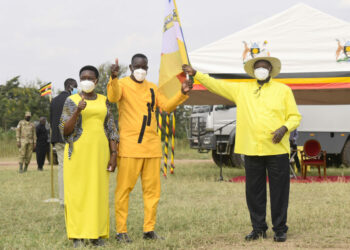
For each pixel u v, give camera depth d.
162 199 9.10
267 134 5.51
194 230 6.18
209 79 5.82
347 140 16.77
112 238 5.82
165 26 6.09
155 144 5.69
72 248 5.27
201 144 16.53
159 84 6.00
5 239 5.90
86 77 5.32
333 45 11.06
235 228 6.36
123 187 5.62
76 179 5.32
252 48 11.27
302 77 11.04
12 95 40.91
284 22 11.34
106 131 5.52
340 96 12.07
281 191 5.59
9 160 23.62
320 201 8.59
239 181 12.10
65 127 5.26
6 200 9.10
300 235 5.91
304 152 12.70
